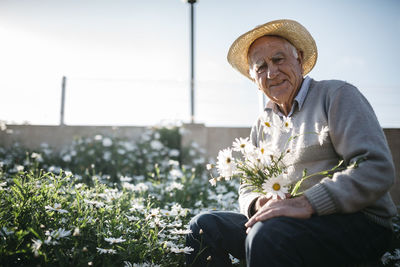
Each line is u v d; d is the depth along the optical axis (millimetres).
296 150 1298
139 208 1943
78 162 4145
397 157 3879
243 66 1831
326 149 1227
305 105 1357
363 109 1154
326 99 1268
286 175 1220
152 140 4922
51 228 1475
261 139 1673
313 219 1048
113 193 2121
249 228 1170
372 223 1103
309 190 1081
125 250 1446
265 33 1553
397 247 1897
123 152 4254
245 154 1356
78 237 1414
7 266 1268
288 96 1451
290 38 1583
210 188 3256
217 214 1417
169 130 5027
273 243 1024
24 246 1354
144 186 2553
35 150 4434
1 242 1307
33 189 1718
